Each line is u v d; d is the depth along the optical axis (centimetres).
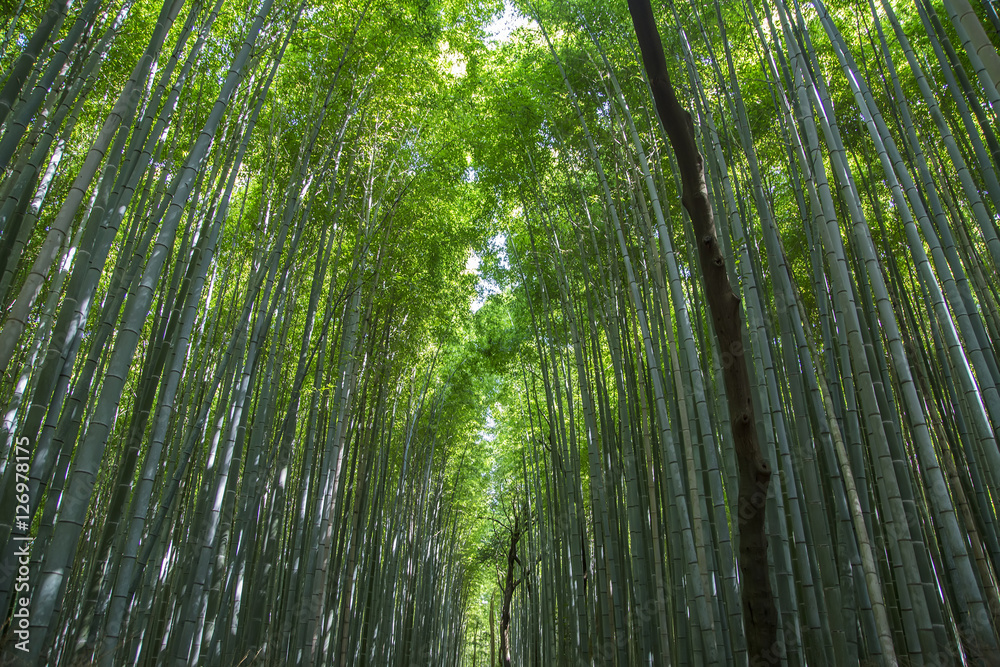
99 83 455
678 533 421
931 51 515
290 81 549
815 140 309
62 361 257
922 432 262
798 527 339
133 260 322
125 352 238
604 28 547
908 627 279
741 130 386
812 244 378
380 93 577
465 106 686
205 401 390
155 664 411
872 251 288
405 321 776
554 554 691
